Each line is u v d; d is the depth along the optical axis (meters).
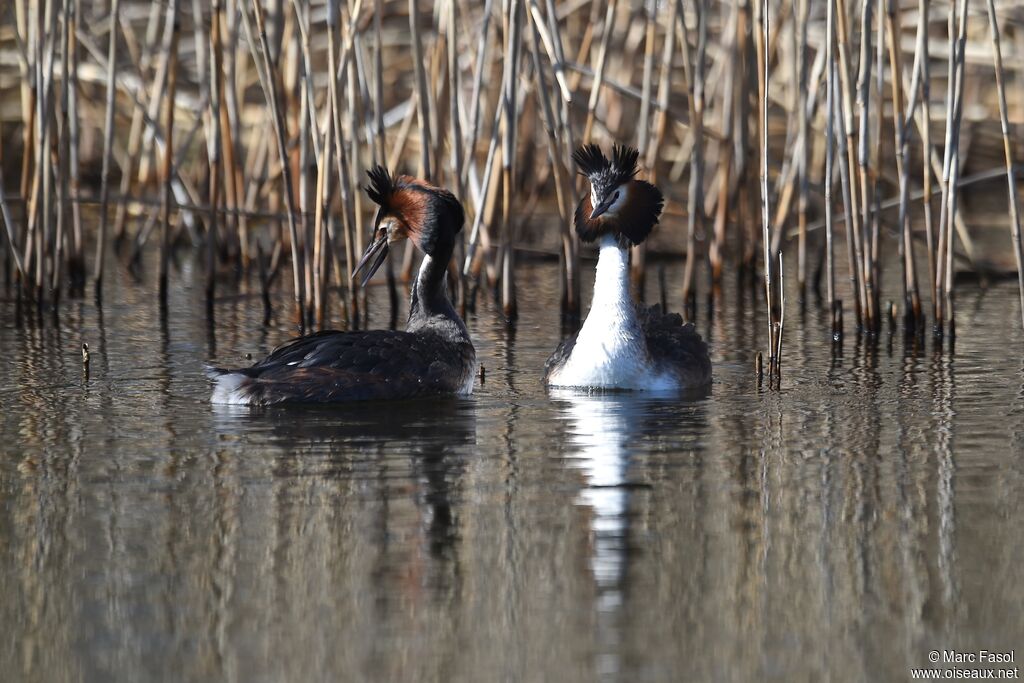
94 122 25.89
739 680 6.99
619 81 24.70
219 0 18.08
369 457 10.78
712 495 9.77
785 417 12.15
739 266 20.33
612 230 13.45
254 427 11.74
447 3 17.33
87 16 24.73
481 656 7.23
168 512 9.42
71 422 11.90
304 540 8.88
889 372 14.24
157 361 14.73
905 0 24.14
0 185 17.41
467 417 12.20
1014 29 26.00
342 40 19.08
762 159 14.58
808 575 8.29
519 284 20.69
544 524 9.16
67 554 8.65
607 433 11.58
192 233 23.02
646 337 14.09
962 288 19.89
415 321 13.93
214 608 7.86
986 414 12.17
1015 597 7.93
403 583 8.19
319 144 16.69
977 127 27.44
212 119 18.89
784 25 23.75
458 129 17.22
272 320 17.56
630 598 7.97
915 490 9.86
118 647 7.37
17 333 16.39
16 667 7.14
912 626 7.60
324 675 7.04
